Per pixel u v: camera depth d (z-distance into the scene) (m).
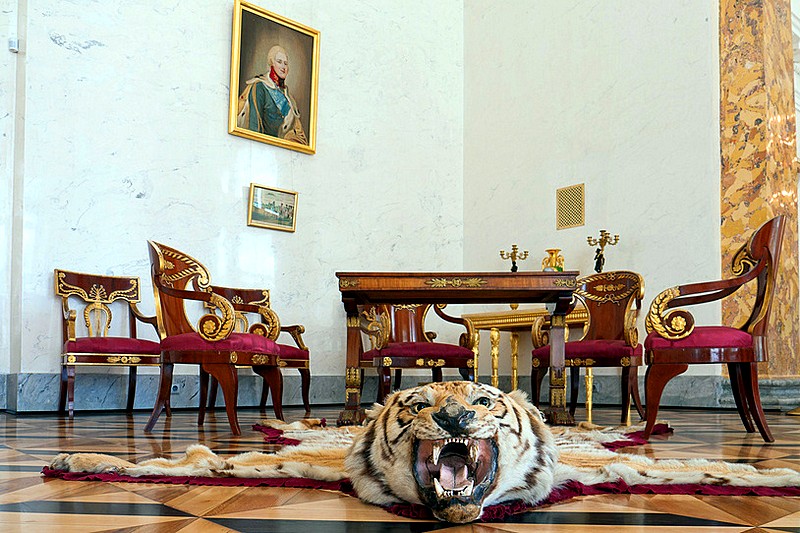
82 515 1.70
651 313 3.69
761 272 3.72
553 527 1.62
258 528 1.59
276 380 4.76
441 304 5.05
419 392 1.76
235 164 7.15
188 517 1.69
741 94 6.58
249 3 7.25
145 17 6.65
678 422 4.89
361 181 8.15
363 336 7.92
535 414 1.91
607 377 7.27
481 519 1.68
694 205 6.78
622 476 2.12
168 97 6.75
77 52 6.26
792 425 4.77
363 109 8.23
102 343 5.55
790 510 1.80
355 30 8.23
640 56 7.36
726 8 6.73
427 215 8.73
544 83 8.28
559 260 7.70
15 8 6.30
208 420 5.16
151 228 6.56
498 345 7.56
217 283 6.92
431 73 8.93
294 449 2.69
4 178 6.20
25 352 5.81
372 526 1.62
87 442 3.47
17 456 2.88
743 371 3.69
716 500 1.93
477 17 9.12
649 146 7.18
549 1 8.32
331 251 7.82
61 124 6.13
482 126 8.95
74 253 6.12
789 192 6.86
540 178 8.23
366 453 1.85
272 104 7.40
